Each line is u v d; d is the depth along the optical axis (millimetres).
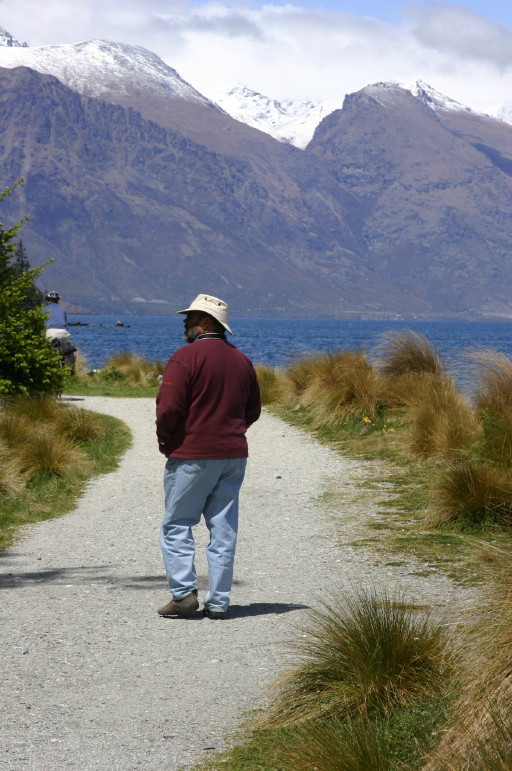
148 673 5566
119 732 4656
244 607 7082
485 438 12953
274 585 7727
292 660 5680
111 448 16250
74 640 6258
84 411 17938
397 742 4312
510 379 15375
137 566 8547
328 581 7734
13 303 19281
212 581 6848
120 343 106750
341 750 4059
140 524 10516
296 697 4902
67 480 13188
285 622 6559
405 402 17609
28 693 5223
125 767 4223
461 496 9859
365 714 4648
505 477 10258
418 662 5012
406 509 10766
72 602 7281
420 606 6477
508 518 9492
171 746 4477
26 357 18688
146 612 6988
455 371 19062
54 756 4352
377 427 17094
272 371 26094
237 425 7047
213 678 5457
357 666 4945
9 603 7250
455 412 14531
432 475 12695
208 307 7148
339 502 11500
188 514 6980
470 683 4465
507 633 4664
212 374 6934
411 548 8781
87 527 10383
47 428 16250
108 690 5273
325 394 20016
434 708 4609
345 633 5211
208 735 4609
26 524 10578
